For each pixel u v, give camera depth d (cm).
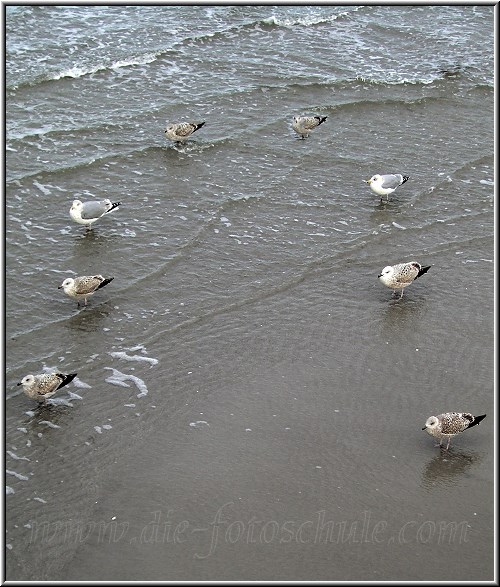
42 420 1631
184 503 1452
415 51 3250
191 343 1842
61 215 2255
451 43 3309
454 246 2195
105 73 2933
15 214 2241
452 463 1547
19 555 1355
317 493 1475
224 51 3145
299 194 2403
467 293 2022
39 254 2098
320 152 2608
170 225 2241
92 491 1478
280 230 2242
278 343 1848
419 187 2452
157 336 1858
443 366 1791
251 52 3159
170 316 1922
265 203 2352
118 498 1463
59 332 1861
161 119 2719
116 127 2653
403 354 1822
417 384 1738
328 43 3266
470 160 2591
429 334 1884
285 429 1616
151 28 3234
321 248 2172
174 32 3219
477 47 3291
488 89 3002
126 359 1791
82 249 2128
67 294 1919
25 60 2947
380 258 2139
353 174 2508
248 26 3319
